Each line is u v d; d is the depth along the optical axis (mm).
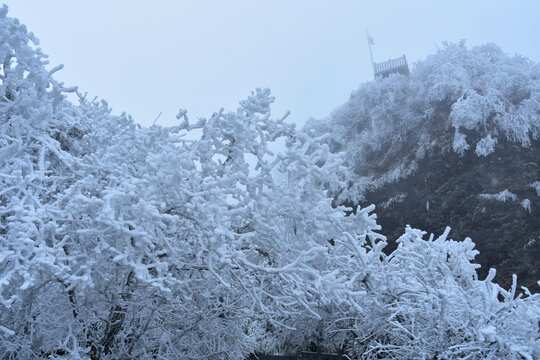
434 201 17172
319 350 7000
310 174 4039
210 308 4848
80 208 3238
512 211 15039
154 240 3379
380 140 21406
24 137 3916
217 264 4066
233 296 4934
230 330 5473
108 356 3863
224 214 3664
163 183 3459
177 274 4164
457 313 4141
